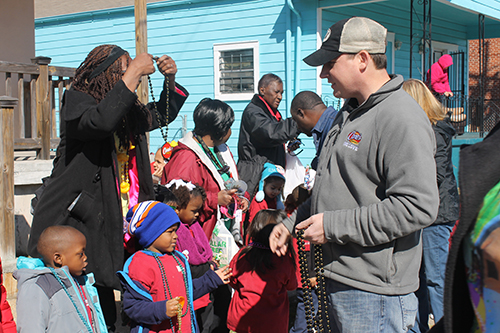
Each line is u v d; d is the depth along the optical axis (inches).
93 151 95.9
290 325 153.0
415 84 125.4
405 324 74.3
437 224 127.9
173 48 384.2
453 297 41.0
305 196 106.9
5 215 153.3
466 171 41.7
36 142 197.6
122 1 396.5
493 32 496.4
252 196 175.8
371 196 72.6
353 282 74.7
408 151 67.5
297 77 328.8
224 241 154.3
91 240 96.8
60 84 217.5
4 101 151.7
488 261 39.2
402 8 395.5
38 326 85.0
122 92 89.3
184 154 134.1
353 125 74.9
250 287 115.6
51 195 95.8
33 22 300.8
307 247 132.3
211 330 132.3
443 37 476.1
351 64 75.4
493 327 39.4
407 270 73.8
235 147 361.7
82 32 424.8
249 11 347.9
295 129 169.9
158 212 101.1
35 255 95.0
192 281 111.0
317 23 319.3
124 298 97.6
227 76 365.7
